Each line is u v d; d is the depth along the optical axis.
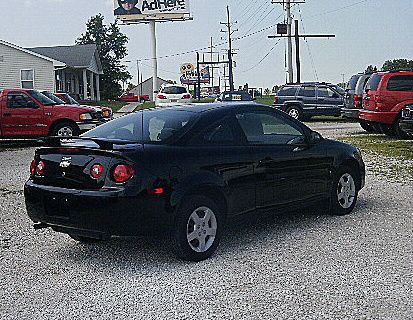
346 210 8.43
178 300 5.26
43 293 5.51
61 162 6.38
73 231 6.30
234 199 6.78
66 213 6.24
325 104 29.09
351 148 8.55
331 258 6.39
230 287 5.56
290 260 6.35
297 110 29.45
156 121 6.89
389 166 13.05
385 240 7.06
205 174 6.44
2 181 12.00
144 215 6.01
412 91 18.06
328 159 8.05
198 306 5.11
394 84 18.12
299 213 8.59
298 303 5.13
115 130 6.98
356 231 7.52
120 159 6.03
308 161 7.72
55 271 6.16
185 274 5.97
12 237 7.56
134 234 6.04
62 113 18.64
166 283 5.71
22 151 17.73
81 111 18.78
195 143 6.57
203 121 6.79
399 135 18.31
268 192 7.19
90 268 6.24
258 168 7.02
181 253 6.28
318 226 7.81
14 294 5.50
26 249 7.00
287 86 29.88
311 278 5.77
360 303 5.11
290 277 5.81
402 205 9.05
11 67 41.97
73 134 18.72
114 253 6.79
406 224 7.84
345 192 8.42
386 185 10.76
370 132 21.64
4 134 18.59
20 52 42.06
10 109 18.56
